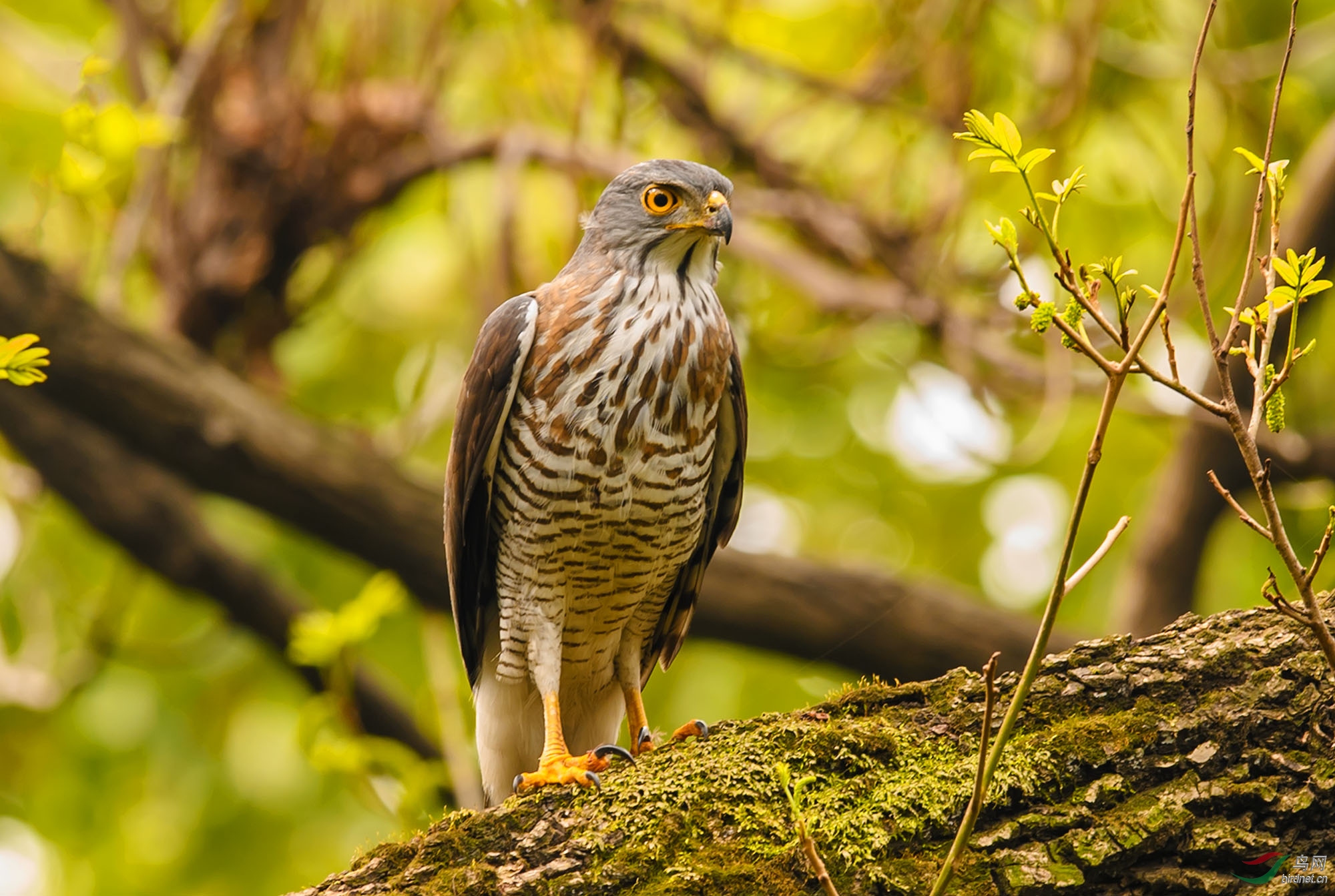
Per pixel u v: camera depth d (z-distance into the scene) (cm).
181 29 1162
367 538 1026
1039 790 468
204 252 1116
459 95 1302
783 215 1188
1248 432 406
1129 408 1095
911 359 1307
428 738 1121
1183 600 1177
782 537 1521
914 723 500
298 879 1309
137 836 1327
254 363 1173
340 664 932
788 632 1062
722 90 1277
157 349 1003
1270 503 404
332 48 1162
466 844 489
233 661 1316
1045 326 394
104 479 1043
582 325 714
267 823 1314
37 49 1213
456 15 1155
